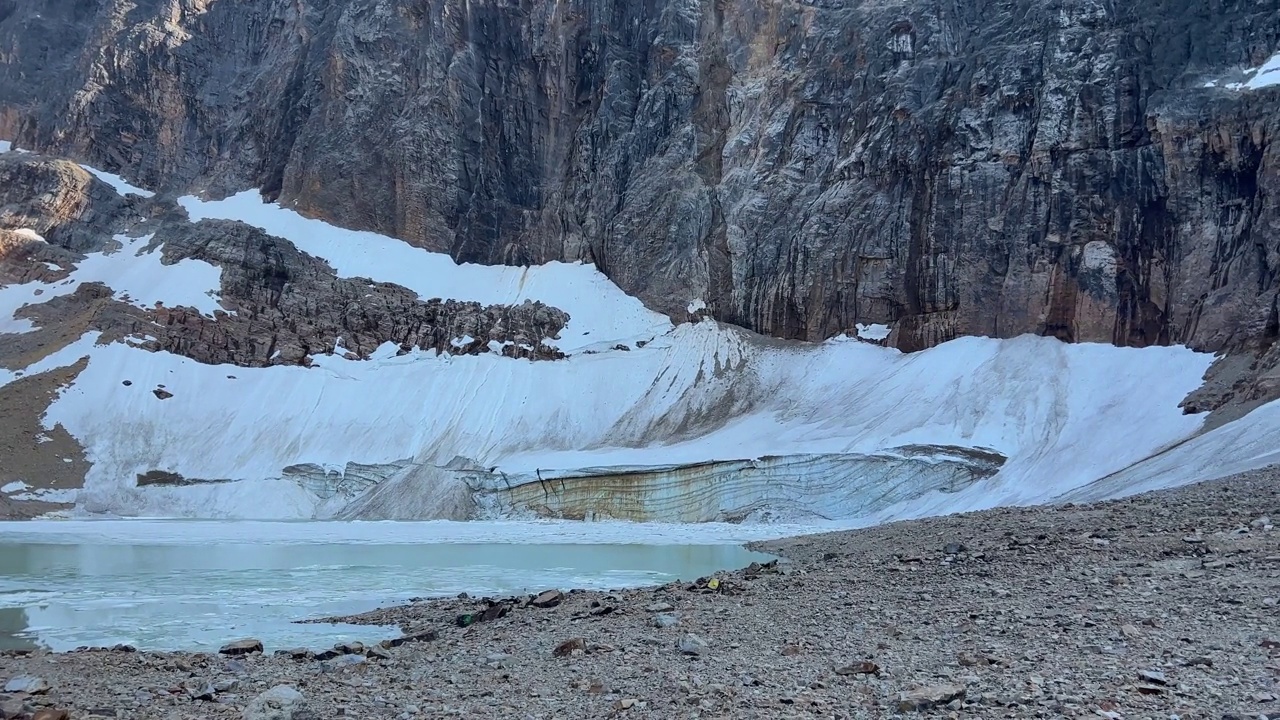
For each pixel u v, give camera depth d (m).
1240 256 56.62
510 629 15.23
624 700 8.56
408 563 32.16
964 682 8.53
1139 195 62.78
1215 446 39.03
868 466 55.06
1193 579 13.93
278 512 65.50
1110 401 55.28
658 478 59.66
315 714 8.58
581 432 72.62
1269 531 17.17
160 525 56.84
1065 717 7.04
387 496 64.94
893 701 7.93
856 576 18.83
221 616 19.69
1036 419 56.22
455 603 20.12
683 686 9.19
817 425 64.44
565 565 30.55
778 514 55.75
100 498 65.62
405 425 74.62
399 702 9.16
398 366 80.81
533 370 78.94
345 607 21.09
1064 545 18.80
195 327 80.56
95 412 72.31
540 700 9.06
